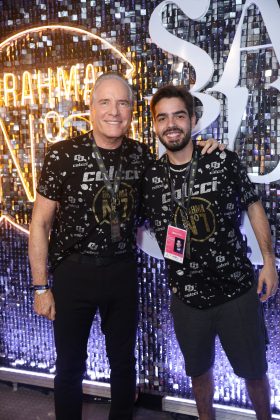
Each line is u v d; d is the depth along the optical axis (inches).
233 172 76.3
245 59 87.4
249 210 78.9
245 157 89.2
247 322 77.0
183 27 90.7
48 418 99.6
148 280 99.8
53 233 86.7
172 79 92.7
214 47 89.0
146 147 87.0
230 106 87.4
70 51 100.8
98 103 77.7
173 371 100.6
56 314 83.5
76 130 102.1
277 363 92.5
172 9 91.2
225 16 87.4
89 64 99.1
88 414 101.6
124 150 82.5
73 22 99.6
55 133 104.1
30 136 106.2
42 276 81.6
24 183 107.7
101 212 79.9
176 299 81.2
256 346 77.4
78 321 83.5
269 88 86.2
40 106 104.8
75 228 80.9
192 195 75.7
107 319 85.7
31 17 103.5
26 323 112.5
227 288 76.7
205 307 77.7
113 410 87.2
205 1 86.7
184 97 75.5
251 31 86.2
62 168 79.7
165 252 78.2
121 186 80.6
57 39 101.7
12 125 107.8
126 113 78.5
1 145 109.3
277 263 89.3
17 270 111.3
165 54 92.7
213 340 81.0
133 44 95.0
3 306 114.1
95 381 107.2
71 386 85.0
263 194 89.3
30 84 105.0
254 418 91.9
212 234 75.3
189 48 88.8
